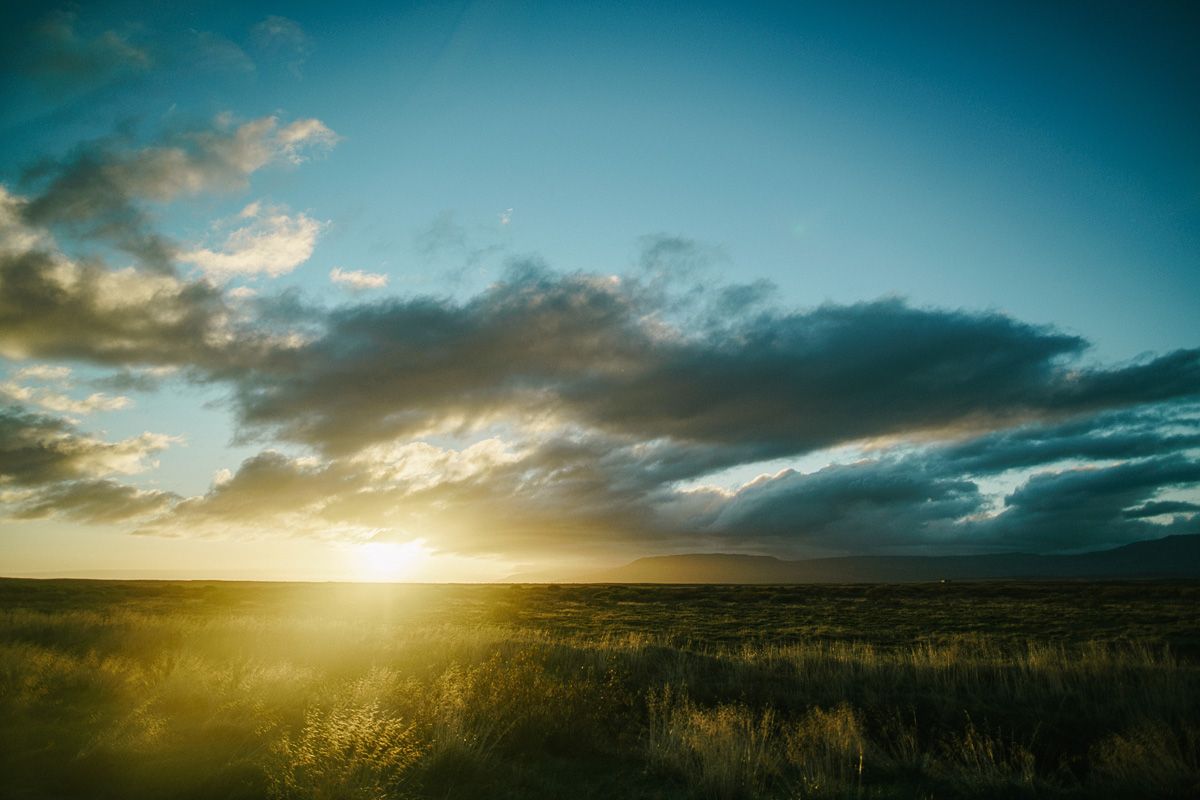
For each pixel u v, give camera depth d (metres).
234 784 6.69
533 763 8.34
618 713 10.86
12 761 7.35
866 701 10.96
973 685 11.71
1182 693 10.19
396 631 20.41
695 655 15.16
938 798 7.42
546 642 17.17
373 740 7.68
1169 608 38.47
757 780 7.73
